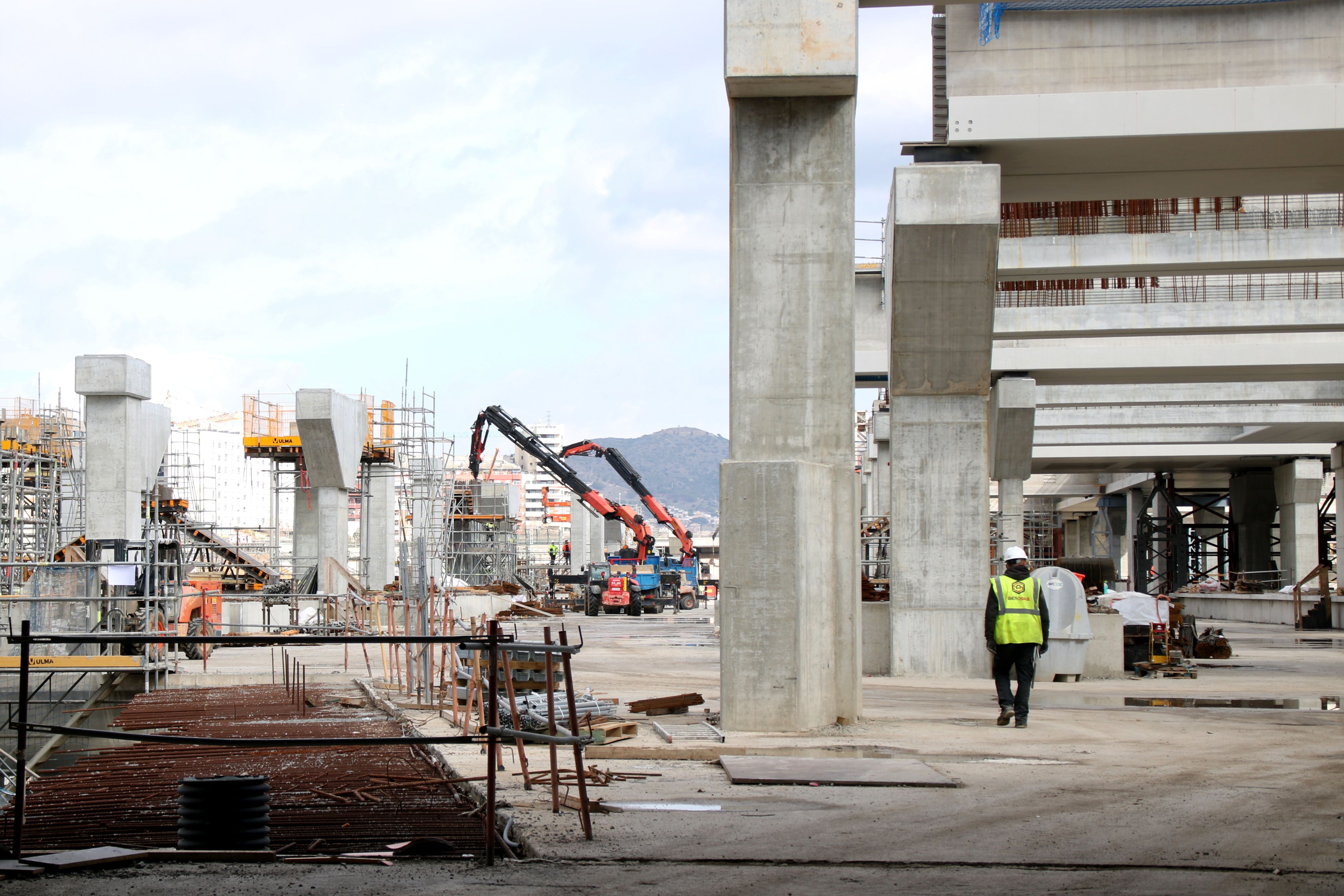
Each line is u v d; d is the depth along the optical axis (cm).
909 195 2047
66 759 1992
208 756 1206
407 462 5150
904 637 2269
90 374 3225
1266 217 2703
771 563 1266
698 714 1451
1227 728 1341
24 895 571
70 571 2098
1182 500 7381
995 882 608
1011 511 3322
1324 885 608
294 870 634
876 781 909
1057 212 2733
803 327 1338
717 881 605
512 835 744
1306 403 4247
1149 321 2869
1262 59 1983
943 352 2197
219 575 3981
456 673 1396
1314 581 5653
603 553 8356
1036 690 1941
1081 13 2017
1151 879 619
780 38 1280
